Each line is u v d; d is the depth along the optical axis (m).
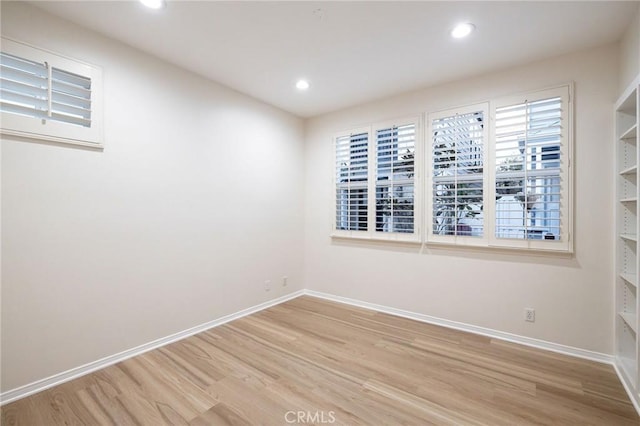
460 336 2.92
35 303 2.04
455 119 3.08
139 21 2.16
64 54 2.13
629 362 2.20
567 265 2.55
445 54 2.58
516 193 2.74
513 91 2.77
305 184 4.36
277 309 3.72
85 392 2.04
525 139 2.69
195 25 2.21
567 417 1.80
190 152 2.95
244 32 2.29
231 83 3.20
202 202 3.06
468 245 2.98
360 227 3.79
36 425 1.74
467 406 1.90
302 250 4.33
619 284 2.30
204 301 3.08
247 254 3.54
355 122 3.84
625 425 1.74
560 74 2.56
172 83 2.80
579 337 2.51
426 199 3.26
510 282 2.81
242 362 2.44
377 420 1.78
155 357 2.51
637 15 1.96
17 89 1.96
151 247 2.65
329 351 2.63
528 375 2.24
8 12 1.91
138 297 2.57
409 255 3.41
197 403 1.93
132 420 1.78
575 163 2.50
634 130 2.05
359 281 3.82
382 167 3.59
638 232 1.79
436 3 1.94
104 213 2.36
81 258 2.24
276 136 3.89
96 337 2.32
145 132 2.60
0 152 1.89
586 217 2.47
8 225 1.92
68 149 2.17
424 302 3.31
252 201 3.59
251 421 1.77
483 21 2.12
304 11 2.03
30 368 2.01
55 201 2.11
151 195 2.65
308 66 2.83
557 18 2.07
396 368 2.35
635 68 2.00
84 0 1.93
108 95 2.37
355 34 2.30
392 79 3.07
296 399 1.97
